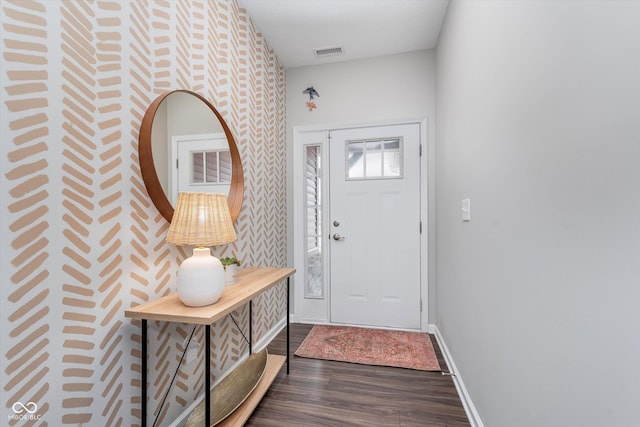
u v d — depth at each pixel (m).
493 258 1.18
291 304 2.80
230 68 1.86
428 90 2.52
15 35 0.76
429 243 2.52
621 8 0.53
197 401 1.49
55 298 0.85
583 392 0.64
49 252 0.83
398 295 2.61
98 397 0.97
